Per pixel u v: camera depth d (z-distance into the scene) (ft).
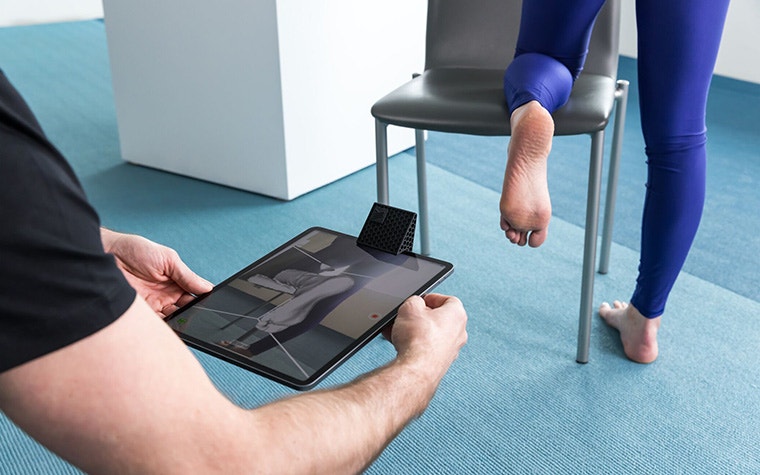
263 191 7.21
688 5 3.84
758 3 9.37
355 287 2.73
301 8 6.55
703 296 5.47
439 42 5.52
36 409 1.37
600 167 4.32
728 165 7.72
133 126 7.82
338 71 7.09
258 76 6.71
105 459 1.47
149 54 7.32
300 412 1.81
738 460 4.01
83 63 11.80
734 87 9.96
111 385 1.41
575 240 6.29
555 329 5.14
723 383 4.60
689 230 4.34
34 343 1.32
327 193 7.24
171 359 1.51
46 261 1.32
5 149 1.27
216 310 2.66
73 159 8.14
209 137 7.33
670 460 4.02
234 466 1.58
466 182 7.44
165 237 6.40
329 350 2.39
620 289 5.60
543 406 4.43
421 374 2.18
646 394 4.52
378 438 1.96
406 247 2.99
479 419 4.33
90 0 14.94
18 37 13.53
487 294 5.52
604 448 4.11
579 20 4.27
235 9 6.57
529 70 4.23
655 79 4.06
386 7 7.28
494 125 4.23
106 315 1.40
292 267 2.90
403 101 4.56
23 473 3.93
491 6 5.44
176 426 1.50
